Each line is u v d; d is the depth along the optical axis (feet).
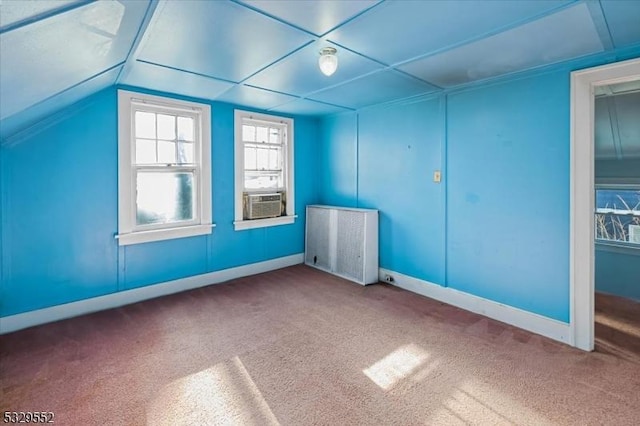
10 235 8.91
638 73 7.21
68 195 9.72
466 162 10.42
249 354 7.84
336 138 15.30
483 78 9.64
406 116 12.21
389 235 13.03
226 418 5.76
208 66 8.66
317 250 15.21
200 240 12.62
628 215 12.32
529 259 9.06
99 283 10.38
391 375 7.03
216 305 10.85
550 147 8.56
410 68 8.82
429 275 11.65
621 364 7.40
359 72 9.14
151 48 7.40
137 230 11.09
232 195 13.42
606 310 10.68
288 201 15.34
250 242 14.15
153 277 11.50
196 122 12.28
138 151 11.08
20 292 9.10
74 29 4.52
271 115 14.49
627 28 6.43
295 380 6.84
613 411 5.92
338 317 9.94
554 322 8.59
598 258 12.92
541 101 8.69
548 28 6.48
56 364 7.36
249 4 5.59
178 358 7.64
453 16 6.01
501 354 7.84
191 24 6.27
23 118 7.44
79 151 9.84
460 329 9.16
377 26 6.42
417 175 11.91
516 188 9.26
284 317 9.93
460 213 10.64
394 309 10.55
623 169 12.40
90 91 9.12
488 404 6.13
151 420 5.69
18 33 3.67
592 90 7.90
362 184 14.12
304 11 5.84
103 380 6.79
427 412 5.92
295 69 8.94
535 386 6.64
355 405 6.10
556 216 8.52
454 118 10.69
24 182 9.05
